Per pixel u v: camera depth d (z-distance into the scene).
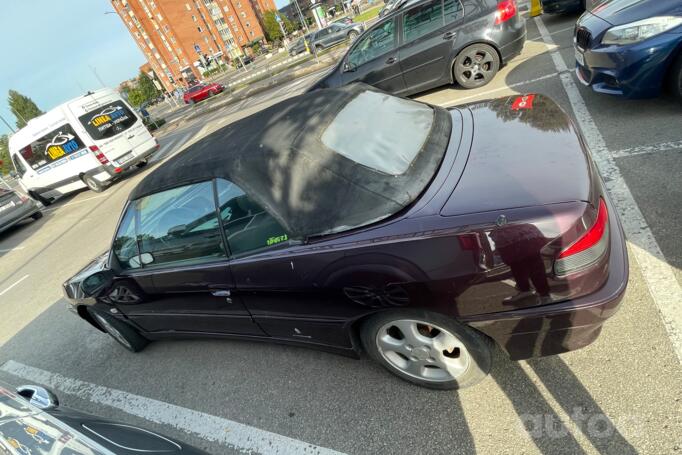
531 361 1.93
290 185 1.85
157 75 85.69
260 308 2.20
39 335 4.30
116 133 10.96
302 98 2.46
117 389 3.02
